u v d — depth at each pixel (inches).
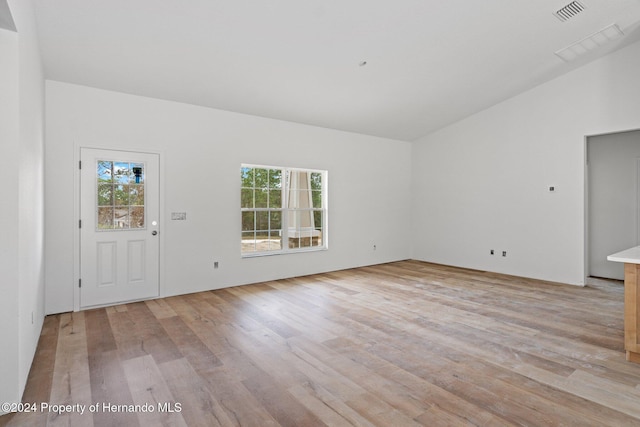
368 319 147.6
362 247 274.4
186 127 189.6
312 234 250.8
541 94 224.8
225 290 197.8
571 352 114.4
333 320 146.3
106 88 165.8
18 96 85.8
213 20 127.6
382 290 197.8
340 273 247.9
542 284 212.8
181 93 178.2
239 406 84.2
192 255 191.5
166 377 98.3
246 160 211.5
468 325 140.3
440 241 286.7
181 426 76.5
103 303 165.8
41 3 111.2
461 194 271.0
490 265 253.4
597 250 231.3
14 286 84.5
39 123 128.6
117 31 128.2
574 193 211.2
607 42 181.3
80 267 160.1
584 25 161.9
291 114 219.9
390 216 294.4
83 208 161.0
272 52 152.3
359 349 117.3
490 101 241.0
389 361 108.3
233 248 206.7
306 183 247.3
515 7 142.9
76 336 128.4
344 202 262.7
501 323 142.5
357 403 85.4
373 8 131.3
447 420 78.5
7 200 84.4
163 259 182.1
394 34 149.6
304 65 165.8
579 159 208.8
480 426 76.3
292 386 93.5
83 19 120.4
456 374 100.0
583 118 206.8
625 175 218.2
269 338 126.6
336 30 141.8
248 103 197.5
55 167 153.9
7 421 78.4
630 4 148.7
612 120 195.8
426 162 296.0
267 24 133.3
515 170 238.7
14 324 84.2
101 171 165.3
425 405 84.5
